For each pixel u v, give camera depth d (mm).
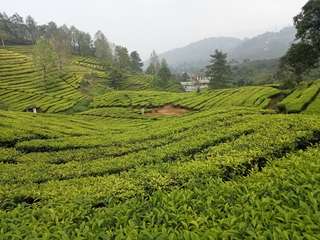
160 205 9320
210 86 105375
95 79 121812
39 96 89312
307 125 18109
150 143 22859
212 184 10359
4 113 40969
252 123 21219
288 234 6836
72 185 12734
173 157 17062
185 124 27859
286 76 76562
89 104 82625
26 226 8688
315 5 54125
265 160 13492
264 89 60938
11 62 123188
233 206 8500
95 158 21188
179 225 8016
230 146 15617
